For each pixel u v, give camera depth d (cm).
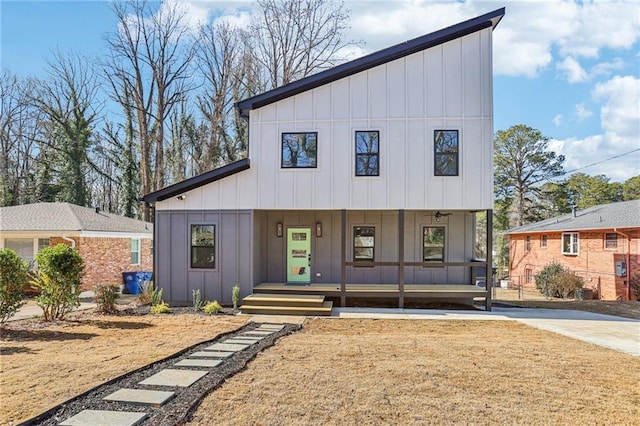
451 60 1162
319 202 1187
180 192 1220
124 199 2920
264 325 918
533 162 3575
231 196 1209
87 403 424
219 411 407
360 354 638
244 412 405
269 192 1200
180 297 1216
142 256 2034
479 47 1158
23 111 2911
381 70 1177
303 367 560
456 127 1155
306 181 1191
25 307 1226
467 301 1316
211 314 1062
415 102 1166
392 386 484
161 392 456
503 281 2855
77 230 1570
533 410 420
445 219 1348
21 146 2938
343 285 1188
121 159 2933
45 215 1702
